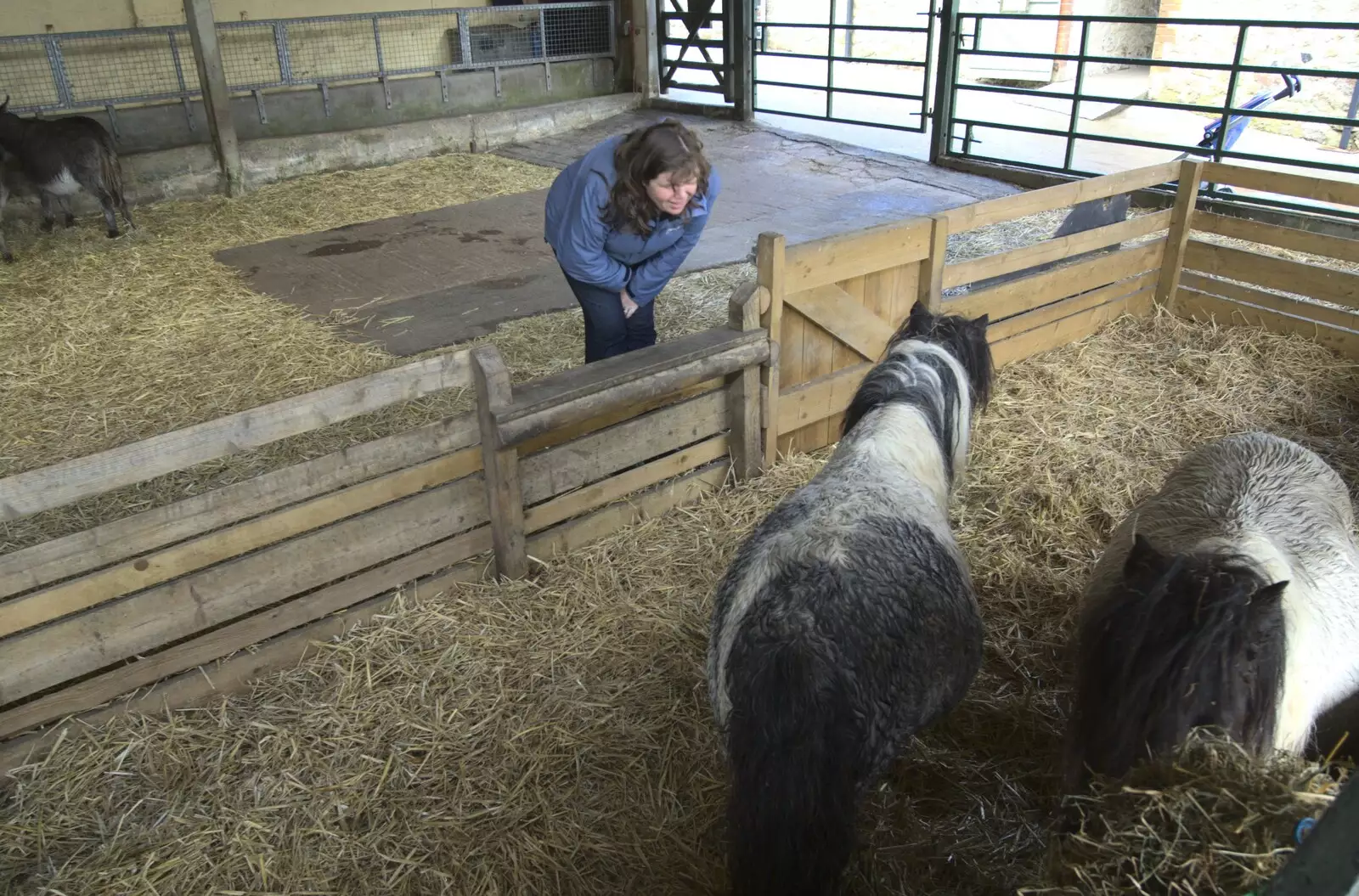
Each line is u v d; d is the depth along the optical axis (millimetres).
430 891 2205
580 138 11023
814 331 3916
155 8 9148
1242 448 2477
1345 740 2102
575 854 2297
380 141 10023
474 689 2781
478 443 3037
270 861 2256
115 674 2592
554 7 11312
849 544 1966
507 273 6484
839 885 1783
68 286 6344
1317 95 10531
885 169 8945
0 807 2402
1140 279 5531
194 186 8891
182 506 2545
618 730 2641
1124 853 1444
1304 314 5125
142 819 2373
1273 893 967
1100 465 4043
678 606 3135
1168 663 1556
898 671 1869
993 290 4637
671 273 3746
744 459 3791
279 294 6160
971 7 14961
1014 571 3342
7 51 8445
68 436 4320
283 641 2852
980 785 2479
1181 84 11727
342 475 2799
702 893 2199
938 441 2492
